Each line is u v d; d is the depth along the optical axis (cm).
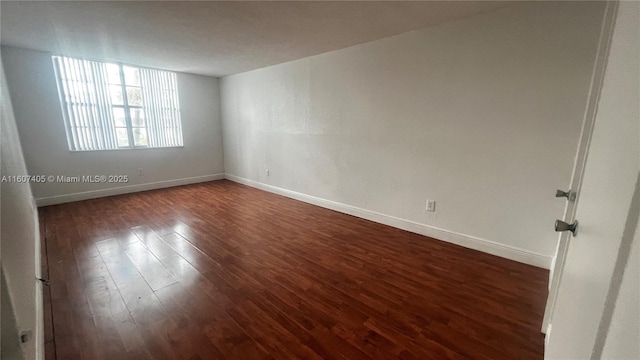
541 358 152
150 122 524
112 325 177
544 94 227
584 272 70
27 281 138
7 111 247
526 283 222
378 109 339
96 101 455
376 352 157
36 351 131
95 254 271
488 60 250
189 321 181
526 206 247
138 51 386
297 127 450
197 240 305
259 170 545
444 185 295
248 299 204
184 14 256
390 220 349
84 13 254
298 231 332
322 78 397
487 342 163
